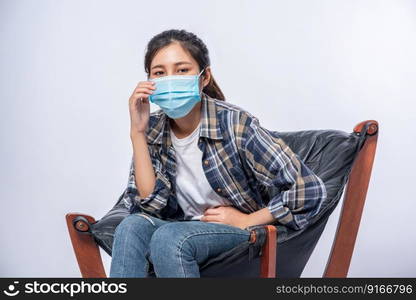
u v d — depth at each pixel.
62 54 3.14
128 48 3.11
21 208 3.12
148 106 1.88
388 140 3.10
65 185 3.12
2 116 3.16
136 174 1.85
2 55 3.18
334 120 3.07
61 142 3.13
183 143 1.84
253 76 3.04
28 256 3.06
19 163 3.14
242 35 3.05
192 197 1.87
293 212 1.74
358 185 2.08
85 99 3.12
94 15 3.12
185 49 1.80
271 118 3.03
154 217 1.81
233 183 1.82
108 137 3.11
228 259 1.61
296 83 3.06
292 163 1.75
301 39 3.07
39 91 3.15
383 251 2.93
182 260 1.51
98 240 1.85
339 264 2.12
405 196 3.09
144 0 3.11
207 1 3.07
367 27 3.11
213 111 1.83
